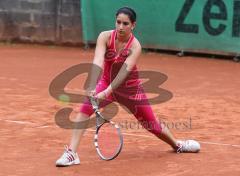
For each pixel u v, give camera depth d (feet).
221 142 58.54
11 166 48.78
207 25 129.18
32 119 67.46
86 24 141.49
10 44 149.38
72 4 144.66
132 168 48.37
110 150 54.29
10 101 78.33
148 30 134.72
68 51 140.05
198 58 130.72
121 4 135.85
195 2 129.39
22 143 56.59
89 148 55.11
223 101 82.79
